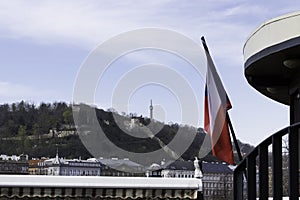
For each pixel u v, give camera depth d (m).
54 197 13.98
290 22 6.68
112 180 14.43
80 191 14.18
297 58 7.20
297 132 4.73
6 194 13.59
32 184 13.77
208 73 10.25
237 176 5.61
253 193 5.20
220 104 10.01
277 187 4.86
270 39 6.95
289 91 8.60
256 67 7.91
